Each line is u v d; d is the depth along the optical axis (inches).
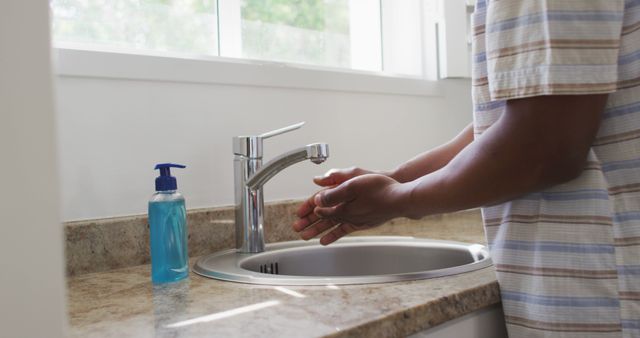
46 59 14.4
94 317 26.6
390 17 72.4
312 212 40.8
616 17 24.9
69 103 41.1
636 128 28.0
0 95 13.8
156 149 45.5
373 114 62.5
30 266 14.3
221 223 47.5
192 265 41.3
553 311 28.4
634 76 27.9
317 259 47.3
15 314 14.1
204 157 48.3
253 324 24.3
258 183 43.9
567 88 24.0
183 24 52.0
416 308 26.5
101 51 42.4
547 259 28.6
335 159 58.7
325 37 66.1
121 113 43.6
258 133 52.0
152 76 44.8
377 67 72.1
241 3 57.0
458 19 70.2
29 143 14.2
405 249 47.7
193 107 47.6
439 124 70.1
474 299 29.7
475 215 67.1
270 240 51.1
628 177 28.5
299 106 55.4
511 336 30.6
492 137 26.3
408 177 41.9
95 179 42.3
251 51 57.9
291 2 62.2
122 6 48.0
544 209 29.0
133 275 38.6
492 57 26.2
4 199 13.9
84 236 39.9
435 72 70.1
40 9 14.3
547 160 25.2
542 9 24.6
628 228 28.6
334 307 26.6
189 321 25.3
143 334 23.5
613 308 27.4
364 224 36.2
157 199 34.9
